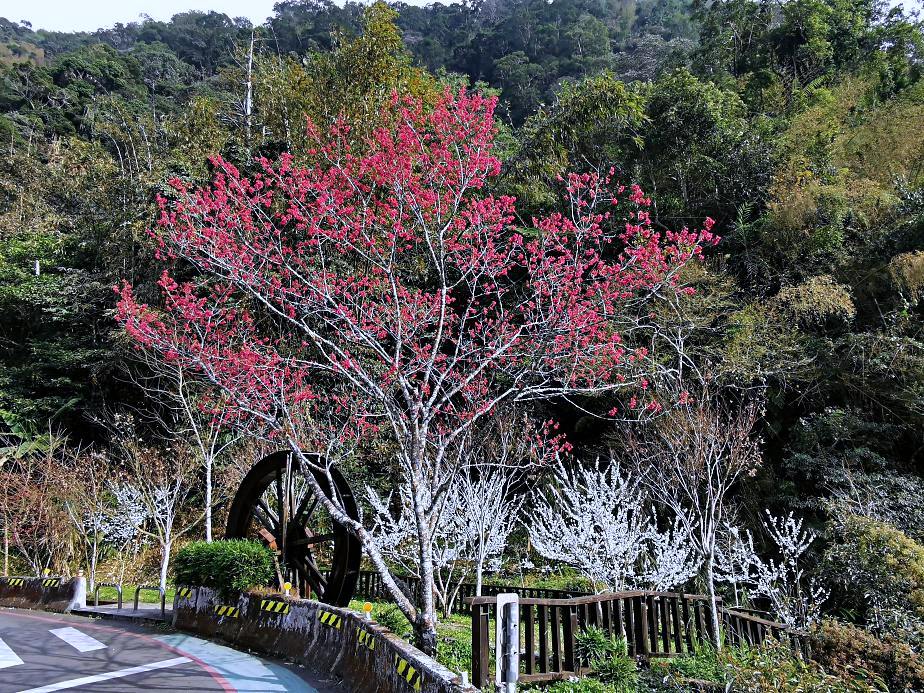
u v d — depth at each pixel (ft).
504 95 153.79
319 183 29.78
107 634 31.24
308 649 23.72
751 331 47.11
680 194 66.13
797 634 27.37
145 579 57.77
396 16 65.36
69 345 69.46
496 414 44.04
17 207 109.50
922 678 23.67
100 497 54.29
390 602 42.01
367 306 31.55
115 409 66.28
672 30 193.16
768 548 43.29
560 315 28.37
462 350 31.12
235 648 27.17
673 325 45.50
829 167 61.82
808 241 55.11
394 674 17.26
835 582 34.12
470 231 30.76
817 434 45.27
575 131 63.52
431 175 29.30
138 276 68.23
